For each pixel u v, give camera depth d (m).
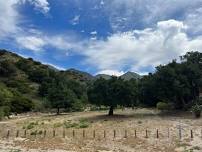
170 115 62.31
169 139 42.69
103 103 64.44
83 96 108.75
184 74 66.88
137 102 67.50
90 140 43.75
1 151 36.72
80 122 57.28
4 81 137.62
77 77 179.00
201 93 72.00
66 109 88.25
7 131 52.38
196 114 57.66
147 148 39.06
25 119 68.50
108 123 54.62
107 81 64.62
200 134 44.34
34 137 46.97
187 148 38.41
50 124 57.34
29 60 178.75
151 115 63.69
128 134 46.19
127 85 64.25
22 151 37.34
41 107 95.25
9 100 87.38
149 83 69.38
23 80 146.62
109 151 37.84
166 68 66.06
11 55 187.62
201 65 71.25
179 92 64.81
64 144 41.88
